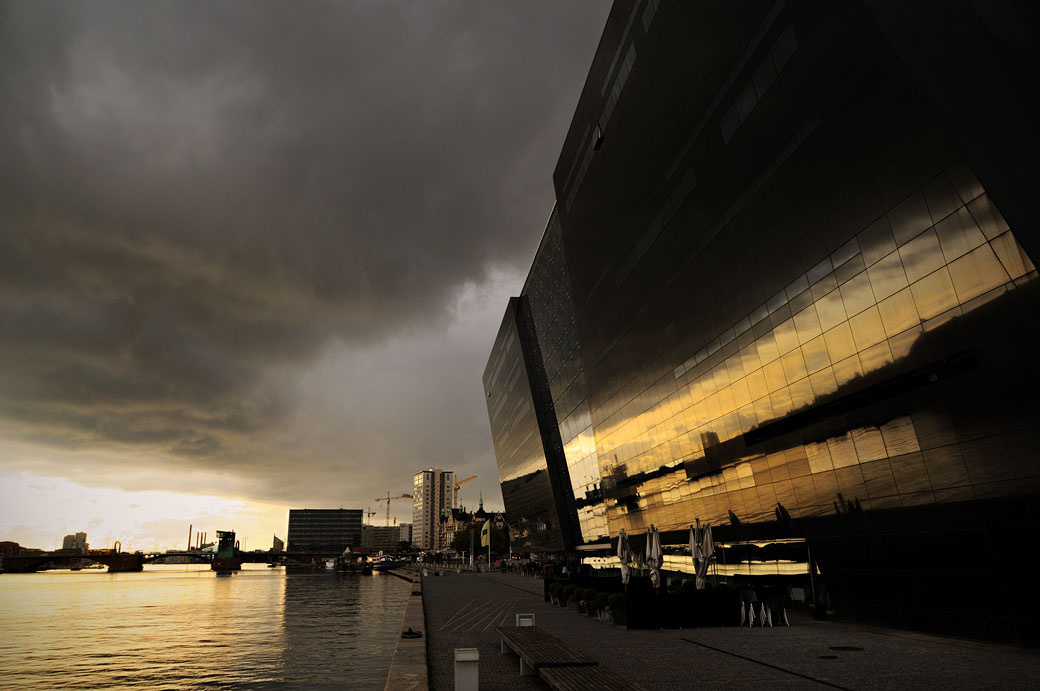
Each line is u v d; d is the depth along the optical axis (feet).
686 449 108.78
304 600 233.35
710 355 95.20
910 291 55.83
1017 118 51.11
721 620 65.72
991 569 51.72
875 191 58.08
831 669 40.01
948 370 53.31
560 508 231.91
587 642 53.88
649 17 99.86
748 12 74.23
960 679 36.47
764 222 75.66
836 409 68.39
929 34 54.13
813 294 69.05
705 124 85.87
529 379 245.45
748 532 92.63
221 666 88.43
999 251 47.60
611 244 127.34
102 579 592.60
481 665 44.86
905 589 61.21
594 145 129.59
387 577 473.26
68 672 86.38
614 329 134.92
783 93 68.85
